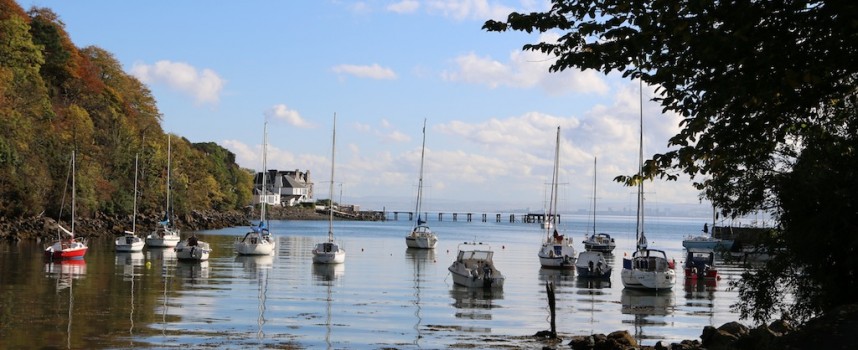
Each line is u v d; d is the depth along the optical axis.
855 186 17.34
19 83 89.81
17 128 83.44
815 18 13.35
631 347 22.38
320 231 129.62
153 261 57.62
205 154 168.75
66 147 93.81
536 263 65.19
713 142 14.88
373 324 28.89
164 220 94.31
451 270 44.72
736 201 19.64
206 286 40.75
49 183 87.19
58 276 43.69
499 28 15.10
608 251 85.31
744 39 12.68
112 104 121.94
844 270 18.52
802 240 18.50
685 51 13.98
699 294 42.12
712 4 13.52
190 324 27.56
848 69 13.74
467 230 158.00
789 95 13.76
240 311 31.31
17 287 37.59
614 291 43.12
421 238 82.75
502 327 28.92
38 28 111.81
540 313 33.31
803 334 16.44
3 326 26.02
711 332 23.58
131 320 28.06
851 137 17.41
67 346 22.89
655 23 14.01
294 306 33.44
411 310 33.16
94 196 97.88
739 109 14.55
